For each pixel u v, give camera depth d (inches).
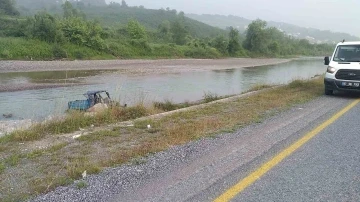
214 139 247.6
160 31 3449.8
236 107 400.5
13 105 700.7
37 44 1846.7
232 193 151.6
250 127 288.0
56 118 318.3
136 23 2659.9
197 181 165.6
